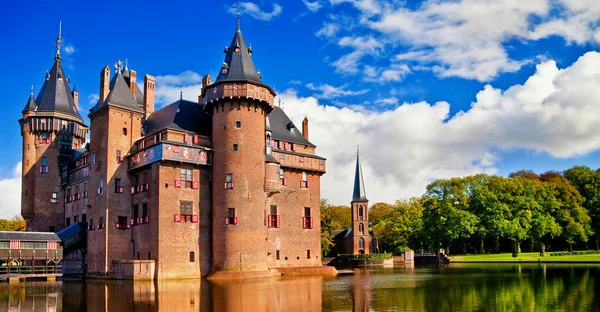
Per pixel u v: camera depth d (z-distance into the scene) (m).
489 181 85.62
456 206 84.44
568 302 28.12
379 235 115.44
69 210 66.69
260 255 52.66
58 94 71.88
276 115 66.50
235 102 53.66
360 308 27.02
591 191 90.06
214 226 52.94
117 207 55.34
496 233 80.88
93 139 58.59
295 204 62.16
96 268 55.53
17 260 54.91
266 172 55.44
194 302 30.31
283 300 30.83
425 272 58.62
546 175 99.81
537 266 63.84
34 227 67.88
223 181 52.84
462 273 54.25
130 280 49.34
